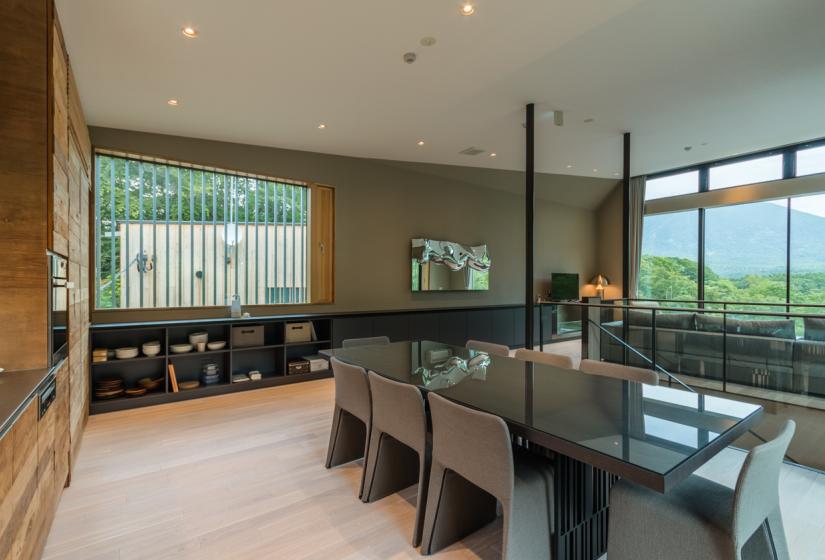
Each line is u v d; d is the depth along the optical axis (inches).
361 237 237.6
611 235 370.6
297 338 202.4
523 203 324.2
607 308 173.5
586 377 92.6
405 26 107.0
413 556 75.9
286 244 215.0
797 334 124.2
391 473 97.4
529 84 145.3
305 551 77.2
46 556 75.3
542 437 59.4
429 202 268.1
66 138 103.1
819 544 79.4
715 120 186.5
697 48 124.6
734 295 291.6
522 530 64.9
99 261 167.2
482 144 211.3
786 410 125.2
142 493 97.7
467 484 81.0
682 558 56.2
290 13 99.5
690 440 56.2
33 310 83.0
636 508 61.2
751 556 60.7
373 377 89.6
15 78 82.9
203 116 159.3
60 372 93.0
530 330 177.3
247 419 149.3
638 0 100.6
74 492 98.0
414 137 197.0
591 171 285.9
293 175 212.5
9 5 82.7
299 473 108.3
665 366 157.6
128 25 101.3
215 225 194.1
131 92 137.4
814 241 256.1
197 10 96.9
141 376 173.3
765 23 112.5
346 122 173.3
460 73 134.0
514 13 103.8
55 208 88.8
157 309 177.9
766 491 55.3
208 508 91.6
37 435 71.3
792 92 157.4
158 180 180.7
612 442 55.5
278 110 156.4
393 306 251.6
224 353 191.0
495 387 84.0
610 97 158.9
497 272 308.7
